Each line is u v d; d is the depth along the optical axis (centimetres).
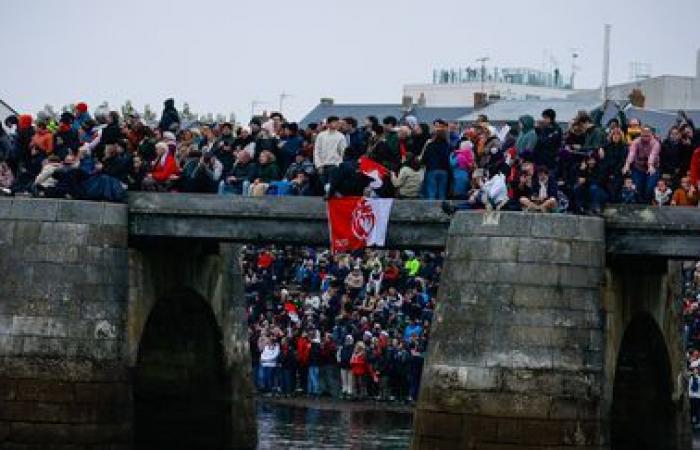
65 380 7044
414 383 9806
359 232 6831
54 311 7056
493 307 6469
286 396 10081
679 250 6562
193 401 8131
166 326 8100
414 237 6781
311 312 10150
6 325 7056
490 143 6944
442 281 6619
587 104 13450
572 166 6700
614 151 6712
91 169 7244
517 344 6425
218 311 7994
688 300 9706
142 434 8169
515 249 6481
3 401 7044
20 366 7044
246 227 7075
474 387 6444
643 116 13125
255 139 7550
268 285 10475
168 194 7169
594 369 6475
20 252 7094
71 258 7094
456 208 6700
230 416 8062
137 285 7331
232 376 8088
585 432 6425
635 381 7675
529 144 6838
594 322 6494
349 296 10112
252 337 10338
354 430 8644
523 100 14238
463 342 6481
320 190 7144
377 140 7156
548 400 6397
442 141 6881
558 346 6425
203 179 7319
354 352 9856
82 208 7131
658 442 7612
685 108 15075
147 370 8162
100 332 7106
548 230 6475
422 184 6894
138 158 7444
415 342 9781
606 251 6625
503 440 6406
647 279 7244
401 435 8475
